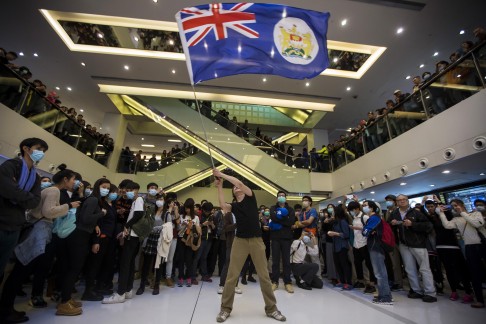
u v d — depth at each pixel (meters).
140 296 3.15
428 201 4.03
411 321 2.40
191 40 2.68
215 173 2.49
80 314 2.34
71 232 2.49
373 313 2.63
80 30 7.34
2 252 1.85
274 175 9.01
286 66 2.77
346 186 7.96
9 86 4.68
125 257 2.90
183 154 10.62
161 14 6.60
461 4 6.12
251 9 2.86
